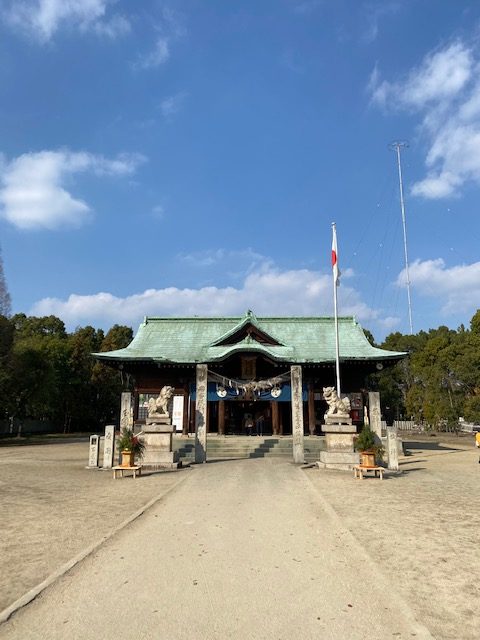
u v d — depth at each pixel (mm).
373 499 13883
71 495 14711
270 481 17578
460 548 8758
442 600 6355
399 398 86812
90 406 72500
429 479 18891
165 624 5559
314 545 8875
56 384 64875
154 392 39312
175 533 9688
